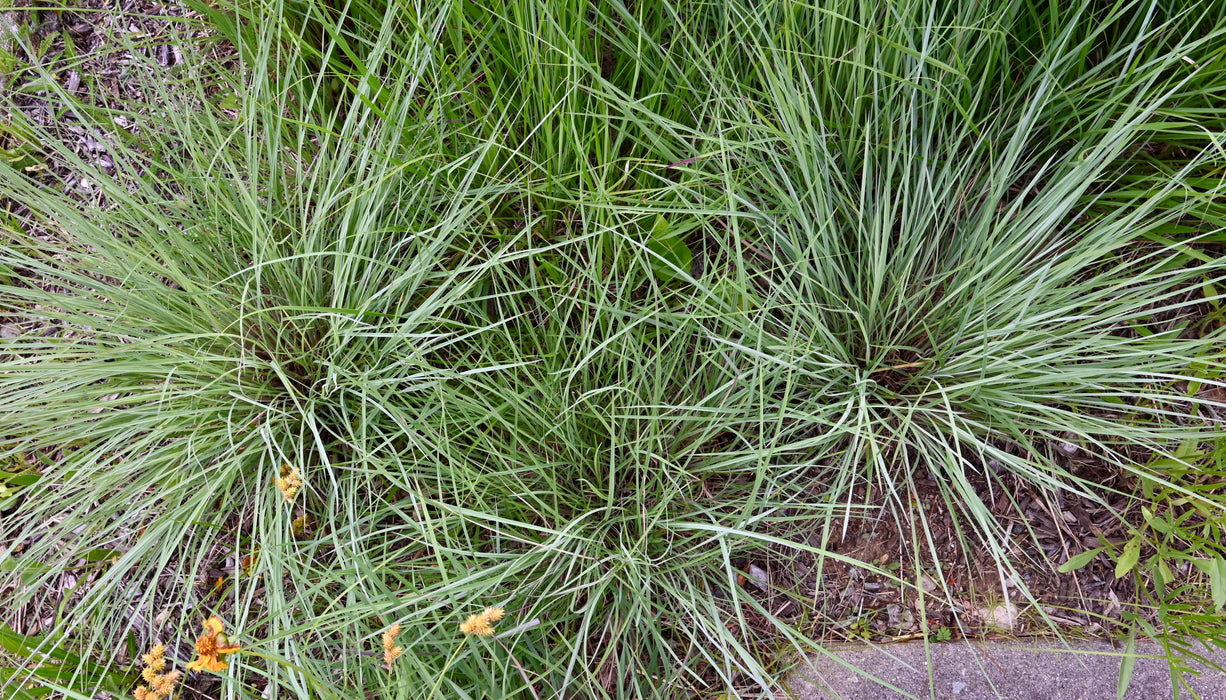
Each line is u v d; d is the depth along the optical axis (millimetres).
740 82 1091
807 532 1111
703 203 1038
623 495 1110
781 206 1085
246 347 1101
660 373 1056
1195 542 1056
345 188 1093
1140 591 1092
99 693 1104
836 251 1077
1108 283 1022
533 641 1054
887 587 1102
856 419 1087
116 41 1176
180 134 1098
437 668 1023
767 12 1028
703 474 1106
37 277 1202
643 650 1094
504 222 1134
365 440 1029
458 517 1035
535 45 1006
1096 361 1049
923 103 1033
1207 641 1080
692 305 1088
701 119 1054
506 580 1060
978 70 1084
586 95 1078
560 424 1046
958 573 1102
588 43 1074
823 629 1099
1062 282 1103
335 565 1073
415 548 1044
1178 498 1083
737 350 1082
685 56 1084
